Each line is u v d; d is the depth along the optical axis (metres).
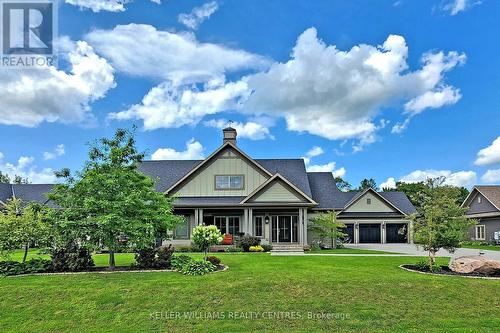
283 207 27.06
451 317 10.18
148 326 9.64
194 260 14.46
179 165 32.09
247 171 28.36
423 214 15.66
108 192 14.52
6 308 10.66
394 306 10.77
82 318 10.11
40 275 13.38
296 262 16.83
